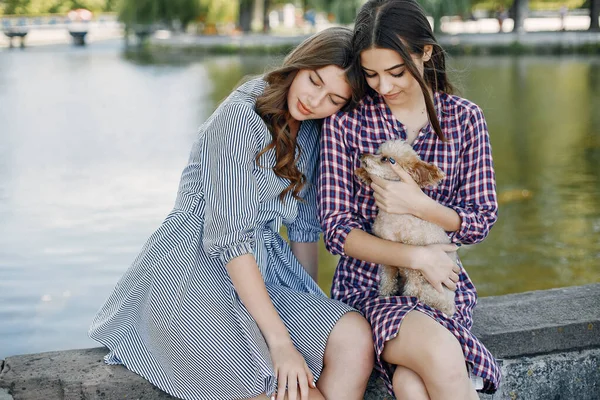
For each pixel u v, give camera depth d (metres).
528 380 2.61
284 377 2.09
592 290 2.87
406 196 2.34
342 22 26.25
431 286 2.34
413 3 2.28
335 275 2.55
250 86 2.45
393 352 2.14
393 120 2.46
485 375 2.19
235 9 36.28
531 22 40.72
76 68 22.83
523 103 14.52
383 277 2.43
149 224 6.46
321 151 2.47
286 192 2.40
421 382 2.11
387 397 2.43
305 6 35.50
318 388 2.21
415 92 2.43
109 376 2.30
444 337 2.07
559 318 2.63
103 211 6.86
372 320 2.23
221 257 2.22
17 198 7.30
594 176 8.59
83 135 10.96
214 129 2.30
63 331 4.43
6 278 5.21
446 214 2.36
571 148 10.19
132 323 2.38
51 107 14.16
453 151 2.44
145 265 2.32
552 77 19.12
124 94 16.25
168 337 2.24
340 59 2.29
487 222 2.39
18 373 2.31
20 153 9.58
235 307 2.22
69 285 5.11
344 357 2.17
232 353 2.20
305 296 2.31
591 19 29.84
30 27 44.66
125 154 9.52
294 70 2.33
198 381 2.24
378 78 2.30
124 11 33.31
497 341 2.53
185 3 33.19
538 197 7.78
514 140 10.86
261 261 2.35
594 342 2.63
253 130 2.30
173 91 16.75
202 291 2.25
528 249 6.26
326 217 2.43
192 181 2.40
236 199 2.23
